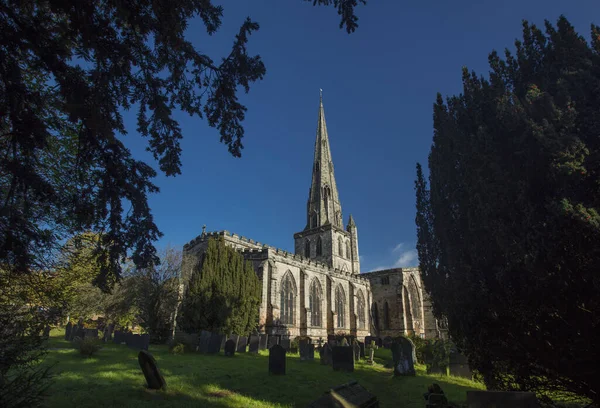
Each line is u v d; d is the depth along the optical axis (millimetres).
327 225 65250
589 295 6074
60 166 8820
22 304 7141
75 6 4727
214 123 7305
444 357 17281
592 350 6199
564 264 6102
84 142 6008
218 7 6133
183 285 34000
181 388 10562
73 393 9070
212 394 10414
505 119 7293
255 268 38281
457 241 9711
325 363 20281
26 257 4957
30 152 5129
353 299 54094
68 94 5152
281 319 39750
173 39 5891
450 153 10633
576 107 6480
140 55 6090
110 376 11531
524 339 7332
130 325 44156
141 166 6508
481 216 8023
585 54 6812
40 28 4852
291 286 42500
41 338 6277
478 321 8078
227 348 20375
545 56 7887
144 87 6387
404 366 16547
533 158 6633
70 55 5324
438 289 11172
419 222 13641
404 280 60656
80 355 16406
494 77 8531
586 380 6668
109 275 6461
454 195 9938
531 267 6336
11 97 4488
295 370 16328
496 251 7840
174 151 7195
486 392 6496
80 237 8719
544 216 6414
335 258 63625
